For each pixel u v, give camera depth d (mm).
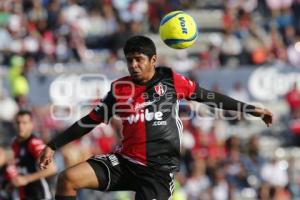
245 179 60312
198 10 82625
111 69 65500
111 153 25625
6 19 76938
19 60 70250
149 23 79500
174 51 76375
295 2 82625
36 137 36219
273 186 59812
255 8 82875
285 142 67250
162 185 25094
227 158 61281
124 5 80312
